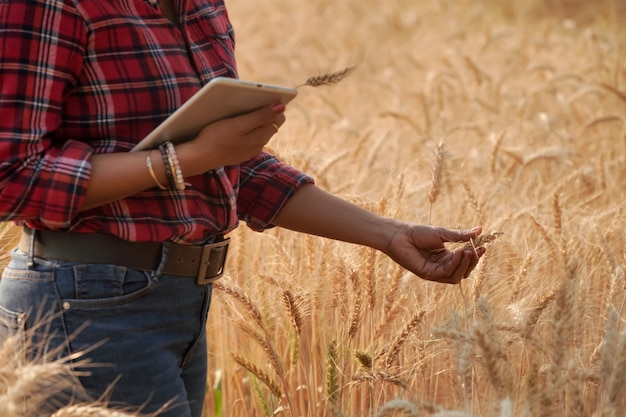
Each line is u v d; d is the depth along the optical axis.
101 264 2.82
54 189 2.65
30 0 2.65
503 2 22.86
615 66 10.54
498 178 6.50
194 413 3.32
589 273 4.46
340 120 8.99
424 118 9.12
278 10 21.17
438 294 4.42
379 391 4.13
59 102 2.70
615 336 3.08
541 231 4.64
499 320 3.93
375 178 6.64
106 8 2.76
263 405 4.21
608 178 6.57
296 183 3.46
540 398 2.94
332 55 14.97
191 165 2.78
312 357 4.43
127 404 2.90
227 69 3.15
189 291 3.02
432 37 16.77
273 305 4.50
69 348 2.83
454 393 3.50
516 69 12.50
